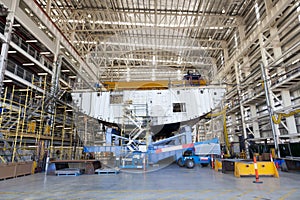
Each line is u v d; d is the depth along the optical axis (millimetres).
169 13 21188
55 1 20375
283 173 10000
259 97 17297
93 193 5609
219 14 21906
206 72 26438
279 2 13828
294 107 12672
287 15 14438
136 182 7473
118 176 9227
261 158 14359
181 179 8125
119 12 21172
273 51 16156
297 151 11555
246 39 20953
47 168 10172
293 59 13438
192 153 12383
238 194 5391
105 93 11352
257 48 19141
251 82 19656
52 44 16562
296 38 13875
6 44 11758
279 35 15547
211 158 12695
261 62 15945
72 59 20125
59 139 16016
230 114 25016
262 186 6535
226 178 8336
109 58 25328
